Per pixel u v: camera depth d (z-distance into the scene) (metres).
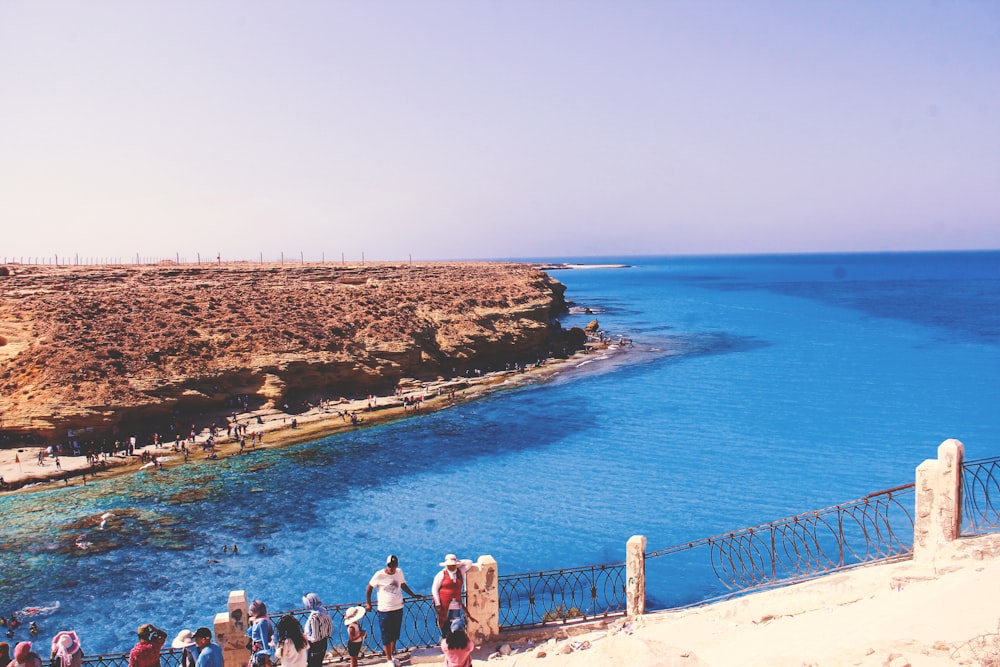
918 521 12.89
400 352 70.88
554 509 39.28
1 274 91.50
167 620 27.12
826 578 13.23
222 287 83.12
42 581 30.50
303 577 30.88
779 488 41.84
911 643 8.45
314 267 128.88
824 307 160.12
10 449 48.84
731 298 195.62
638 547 14.40
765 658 9.12
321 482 44.34
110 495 41.75
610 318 143.75
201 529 36.62
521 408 64.38
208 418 57.00
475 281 110.62
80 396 50.47
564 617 14.76
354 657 12.10
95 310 64.56
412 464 48.06
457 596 12.52
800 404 63.88
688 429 56.31
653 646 10.00
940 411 59.56
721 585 28.88
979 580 10.18
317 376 64.06
